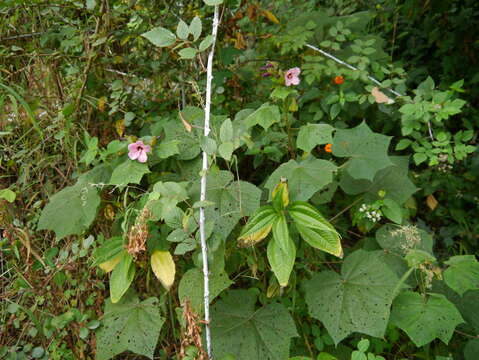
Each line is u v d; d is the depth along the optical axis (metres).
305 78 1.52
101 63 1.47
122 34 1.45
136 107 1.55
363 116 1.71
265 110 1.20
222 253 1.15
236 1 1.55
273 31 1.75
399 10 2.00
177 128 1.29
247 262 1.26
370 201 1.39
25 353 1.30
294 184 1.15
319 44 1.69
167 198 1.04
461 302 1.25
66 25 1.47
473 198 1.63
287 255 1.04
